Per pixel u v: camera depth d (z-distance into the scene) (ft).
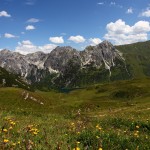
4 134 40.65
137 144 44.39
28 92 313.53
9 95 291.58
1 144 33.40
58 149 34.88
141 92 627.05
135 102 331.16
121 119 87.81
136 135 49.24
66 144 40.42
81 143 41.98
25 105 282.56
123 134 52.95
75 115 112.98
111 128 69.46
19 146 34.40
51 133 49.80
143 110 167.84
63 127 58.75
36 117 88.99
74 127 56.03
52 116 104.12
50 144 38.29
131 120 85.25
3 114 80.48
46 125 63.00
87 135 45.91
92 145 41.78
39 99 311.68
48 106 302.45
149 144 44.34
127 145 43.29
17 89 313.12
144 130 69.56
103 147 41.37
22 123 60.59
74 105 312.50
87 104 318.24
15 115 86.17
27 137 41.01
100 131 50.67
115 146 42.19
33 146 35.32
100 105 327.88
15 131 45.11
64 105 309.83
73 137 46.03
